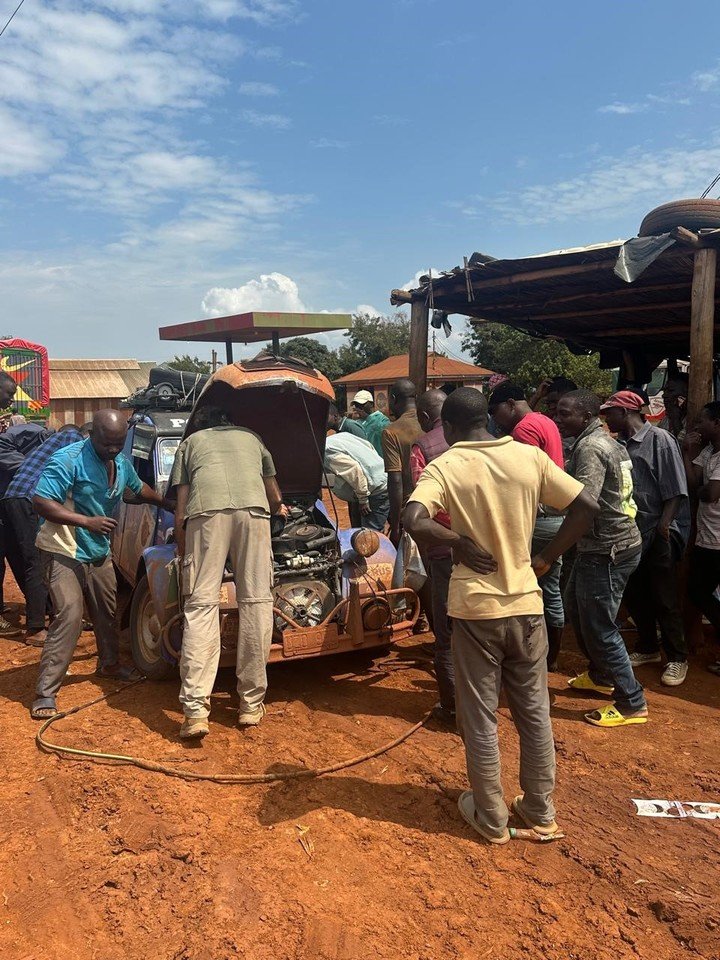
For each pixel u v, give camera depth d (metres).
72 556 4.92
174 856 3.26
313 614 5.29
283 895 3.02
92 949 2.77
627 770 4.09
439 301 8.49
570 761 4.20
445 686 4.55
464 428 3.45
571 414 4.75
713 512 5.48
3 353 16.45
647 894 3.03
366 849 3.35
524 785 3.43
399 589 5.22
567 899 3.03
